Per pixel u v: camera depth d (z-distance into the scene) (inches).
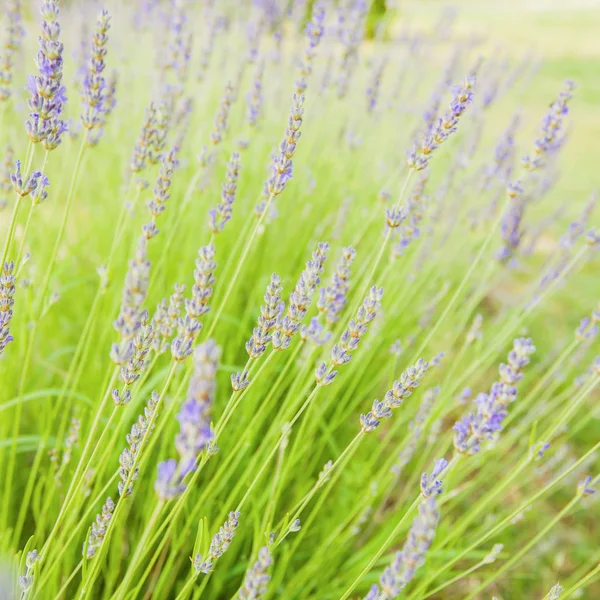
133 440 21.4
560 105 24.8
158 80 34.0
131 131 37.7
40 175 22.3
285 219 36.8
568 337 49.9
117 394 21.0
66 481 26.3
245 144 30.7
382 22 48.9
